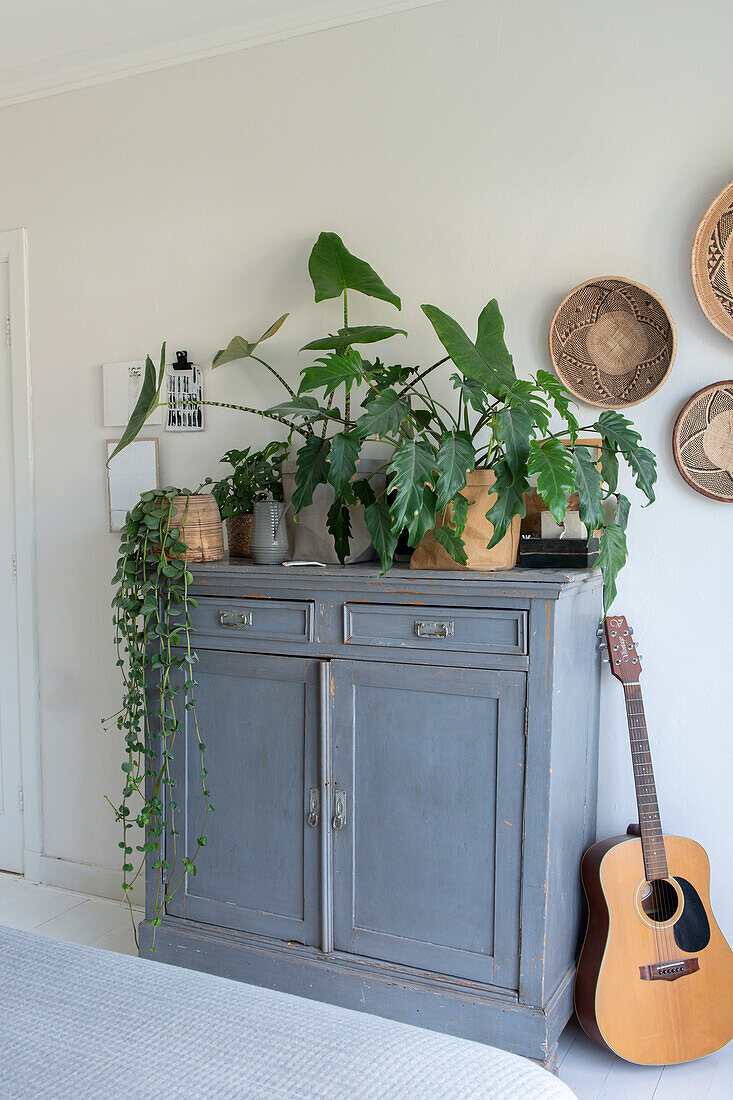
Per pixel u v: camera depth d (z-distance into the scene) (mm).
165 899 2318
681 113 2148
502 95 2324
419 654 1996
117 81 2828
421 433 2219
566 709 1970
